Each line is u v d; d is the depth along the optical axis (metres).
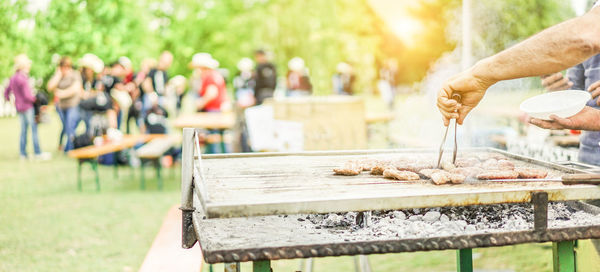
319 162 2.72
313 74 12.70
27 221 6.06
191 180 2.14
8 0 15.59
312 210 1.71
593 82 2.81
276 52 13.18
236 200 1.82
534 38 1.99
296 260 4.70
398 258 4.66
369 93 20.22
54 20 15.53
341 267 4.53
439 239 1.84
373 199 1.74
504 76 2.07
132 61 15.16
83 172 9.32
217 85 9.61
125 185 8.09
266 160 2.79
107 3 15.32
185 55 15.22
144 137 9.47
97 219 6.09
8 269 4.51
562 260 2.11
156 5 15.67
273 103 6.25
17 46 15.94
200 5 15.41
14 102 10.95
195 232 2.12
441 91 2.26
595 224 1.94
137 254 4.87
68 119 11.31
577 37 1.89
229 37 15.16
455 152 2.40
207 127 8.20
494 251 4.68
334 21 13.02
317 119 5.85
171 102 13.41
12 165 10.19
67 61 11.24
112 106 9.84
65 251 4.98
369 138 9.12
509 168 2.33
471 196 1.80
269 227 2.10
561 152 4.38
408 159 2.67
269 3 13.94
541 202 1.86
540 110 2.34
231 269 2.20
